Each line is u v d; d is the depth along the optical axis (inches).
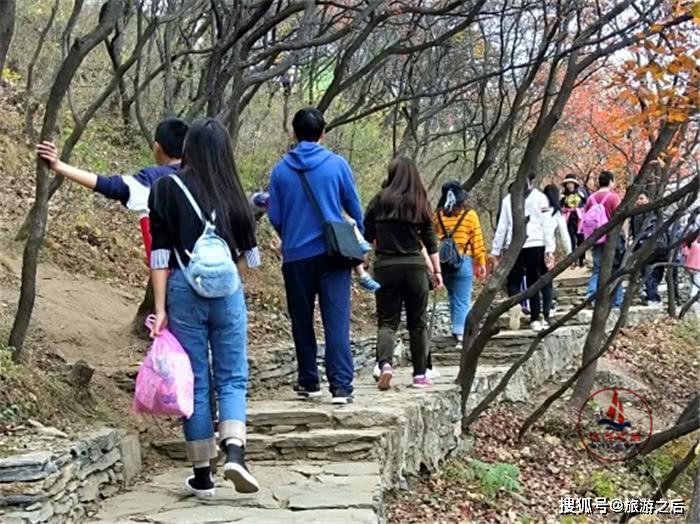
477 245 365.4
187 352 165.5
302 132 231.0
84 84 452.8
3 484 146.9
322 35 288.5
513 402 369.7
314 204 225.3
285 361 290.0
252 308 344.2
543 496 281.3
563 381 409.1
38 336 229.6
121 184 175.0
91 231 330.3
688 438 374.9
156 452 208.7
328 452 212.2
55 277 286.7
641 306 552.4
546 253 398.3
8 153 352.2
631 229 470.3
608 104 615.8
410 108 482.6
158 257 163.8
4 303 239.8
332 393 234.2
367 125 555.5
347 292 231.1
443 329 446.0
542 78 495.5
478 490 259.0
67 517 156.9
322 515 162.2
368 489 182.1
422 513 224.8
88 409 203.0
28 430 172.6
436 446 267.6
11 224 305.6
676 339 507.2
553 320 437.4
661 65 286.2
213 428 178.9
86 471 167.8
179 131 189.0
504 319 419.5
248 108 491.5
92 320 263.1
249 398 260.4
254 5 257.6
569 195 601.9
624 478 321.4
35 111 382.0
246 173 447.8
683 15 258.1
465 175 638.5
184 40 347.6
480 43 424.8
